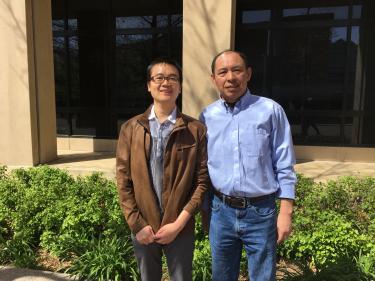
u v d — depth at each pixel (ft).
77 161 29.76
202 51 25.17
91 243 13.14
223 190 8.59
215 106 8.77
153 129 8.46
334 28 29.60
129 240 13.12
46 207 14.94
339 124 30.25
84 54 34.37
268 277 8.61
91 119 34.96
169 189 8.45
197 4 24.91
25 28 27.17
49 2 29.07
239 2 31.04
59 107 35.42
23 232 14.28
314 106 30.71
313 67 30.40
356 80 29.63
